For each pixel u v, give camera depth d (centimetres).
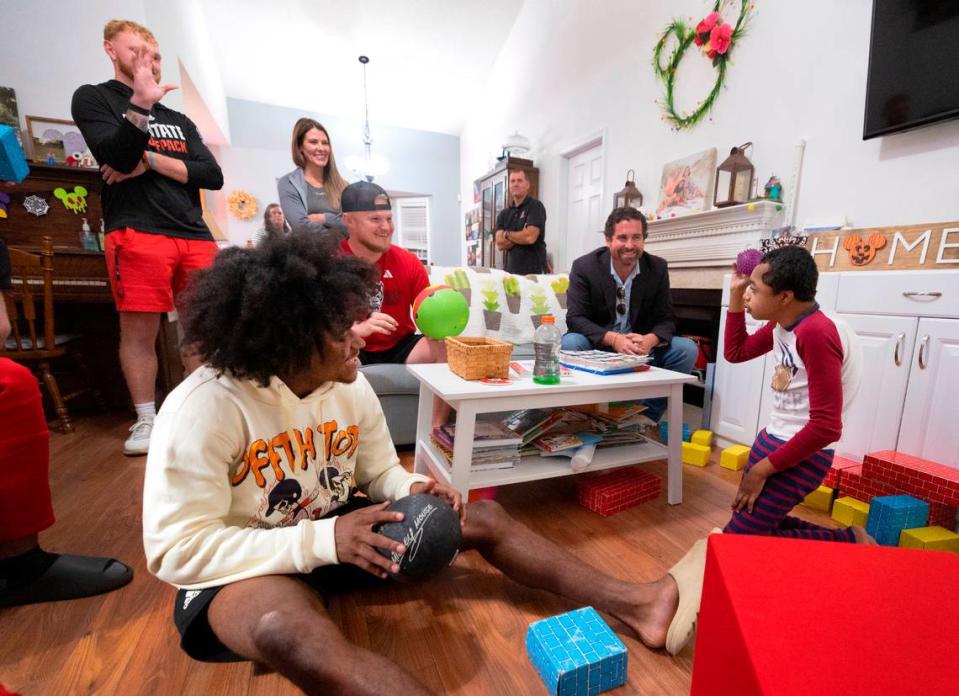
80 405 235
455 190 690
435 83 560
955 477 121
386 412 176
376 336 178
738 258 129
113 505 136
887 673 32
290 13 450
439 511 75
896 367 140
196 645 66
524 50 452
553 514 135
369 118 632
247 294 62
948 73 150
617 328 201
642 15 294
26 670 76
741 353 131
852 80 184
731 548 46
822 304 160
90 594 95
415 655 80
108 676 75
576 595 86
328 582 83
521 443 131
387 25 468
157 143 172
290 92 572
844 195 189
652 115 292
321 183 253
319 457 81
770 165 218
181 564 62
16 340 187
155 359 180
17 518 87
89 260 205
